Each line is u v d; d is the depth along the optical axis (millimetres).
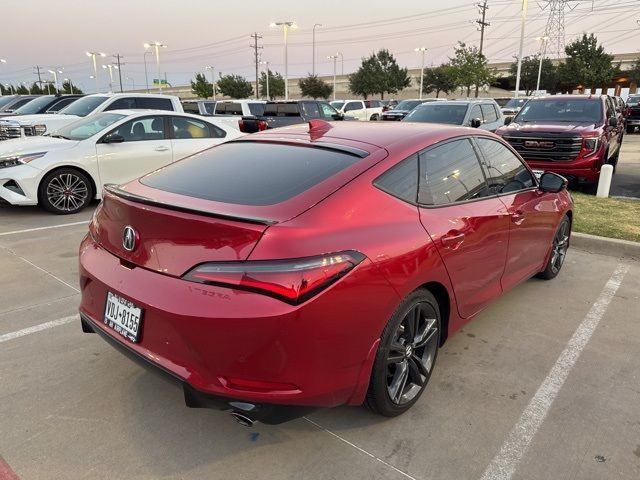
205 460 2484
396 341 2654
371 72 60938
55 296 4375
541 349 3658
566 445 2641
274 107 16875
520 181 4047
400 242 2525
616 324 4078
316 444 2609
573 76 50312
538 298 4590
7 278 4785
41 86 99062
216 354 2131
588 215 7258
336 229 2311
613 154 11211
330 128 3326
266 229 2129
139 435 2652
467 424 2793
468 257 3092
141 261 2383
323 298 2150
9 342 3574
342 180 2533
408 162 2852
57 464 2434
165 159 8547
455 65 45688
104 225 2695
